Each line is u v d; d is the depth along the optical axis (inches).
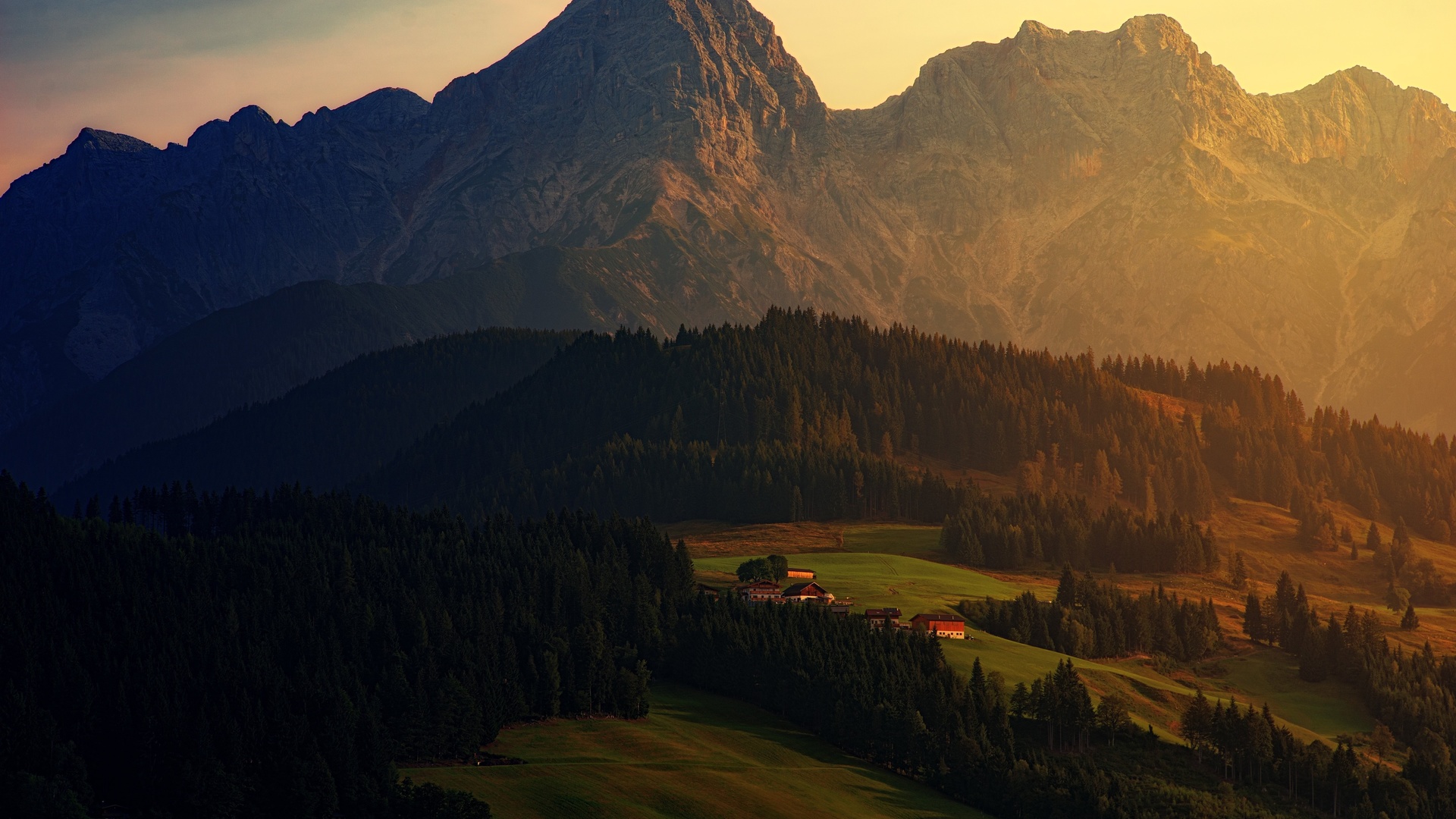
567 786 6210.6
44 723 6102.4
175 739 6112.2
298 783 5944.9
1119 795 6663.4
